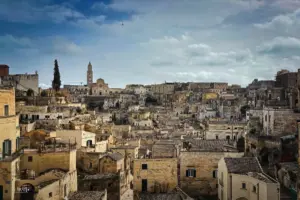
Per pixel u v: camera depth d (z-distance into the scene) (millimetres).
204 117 179125
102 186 58688
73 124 93375
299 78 100375
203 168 70750
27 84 155375
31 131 76000
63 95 160375
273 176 76000
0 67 154250
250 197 56969
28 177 51156
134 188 64875
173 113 194500
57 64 175500
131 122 154375
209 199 68062
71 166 55219
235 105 187500
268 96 164000
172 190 63688
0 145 54031
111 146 88062
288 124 94125
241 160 62656
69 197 50781
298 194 44062
